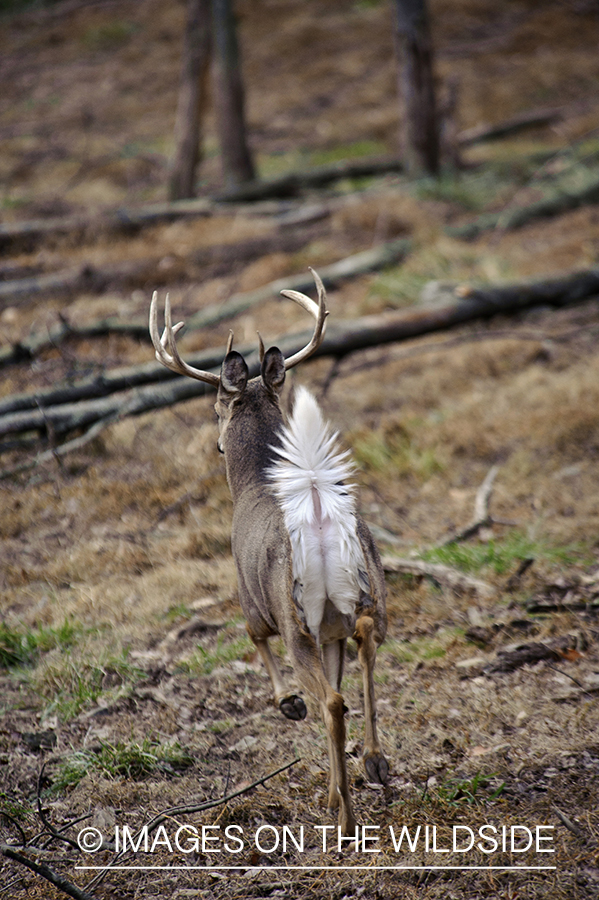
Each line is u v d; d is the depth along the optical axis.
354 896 5.71
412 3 22.19
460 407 13.59
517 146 26.94
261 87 35.34
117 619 9.27
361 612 5.98
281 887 5.88
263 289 17.34
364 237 19.86
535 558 9.41
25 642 8.88
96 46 39.53
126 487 11.95
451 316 14.46
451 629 8.57
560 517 10.39
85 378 13.67
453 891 5.61
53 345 14.77
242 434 7.07
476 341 15.73
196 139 22.84
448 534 10.45
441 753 6.92
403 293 16.70
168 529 11.20
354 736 7.22
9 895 5.97
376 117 30.86
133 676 8.30
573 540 9.81
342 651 6.49
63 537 11.13
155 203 23.44
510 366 14.79
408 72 22.66
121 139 30.25
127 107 33.28
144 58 37.94
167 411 13.80
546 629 8.25
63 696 8.12
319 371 15.22
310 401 6.01
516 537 9.95
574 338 15.51
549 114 29.11
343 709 5.71
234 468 7.09
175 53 38.12
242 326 16.03
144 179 26.61
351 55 37.22
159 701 8.00
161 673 8.40
